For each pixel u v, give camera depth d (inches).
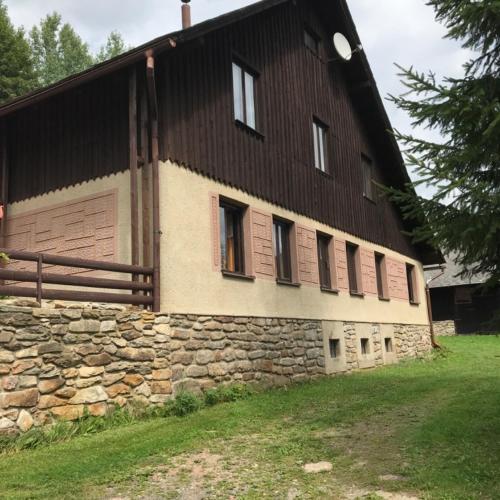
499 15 247.1
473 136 243.8
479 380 429.7
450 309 1222.3
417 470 203.3
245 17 419.5
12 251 265.4
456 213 242.5
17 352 253.6
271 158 469.1
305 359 468.8
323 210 544.1
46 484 196.7
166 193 345.4
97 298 302.4
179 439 253.1
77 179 386.3
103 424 279.0
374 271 642.2
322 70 597.0
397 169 717.3
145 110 352.8
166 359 326.6
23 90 1031.0
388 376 490.0
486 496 175.8
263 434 266.8
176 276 345.1
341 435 263.6
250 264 419.2
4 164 426.0
